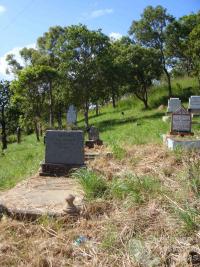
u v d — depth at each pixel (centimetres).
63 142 1160
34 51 4750
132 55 3669
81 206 748
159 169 974
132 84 3803
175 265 523
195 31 3447
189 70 4188
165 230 614
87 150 1512
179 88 4288
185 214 609
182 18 4047
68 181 1042
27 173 1320
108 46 3469
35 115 3450
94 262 561
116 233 627
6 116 3728
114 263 554
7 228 693
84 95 3438
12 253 608
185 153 1099
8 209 749
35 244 630
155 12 4006
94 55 3422
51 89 3494
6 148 3022
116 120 3503
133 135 2031
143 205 716
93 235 648
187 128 1577
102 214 728
